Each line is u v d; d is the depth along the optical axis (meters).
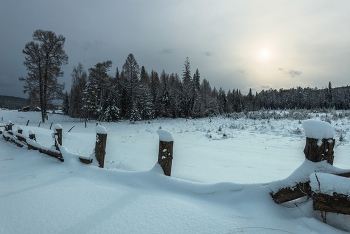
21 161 4.43
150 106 37.22
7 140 7.27
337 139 8.28
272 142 8.66
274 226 1.69
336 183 1.57
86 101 33.53
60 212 2.08
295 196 1.91
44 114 28.02
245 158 5.48
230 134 11.94
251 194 2.12
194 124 21.33
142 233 1.68
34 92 25.91
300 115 19.58
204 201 2.25
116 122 32.22
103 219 1.92
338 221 1.66
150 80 49.72
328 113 22.33
